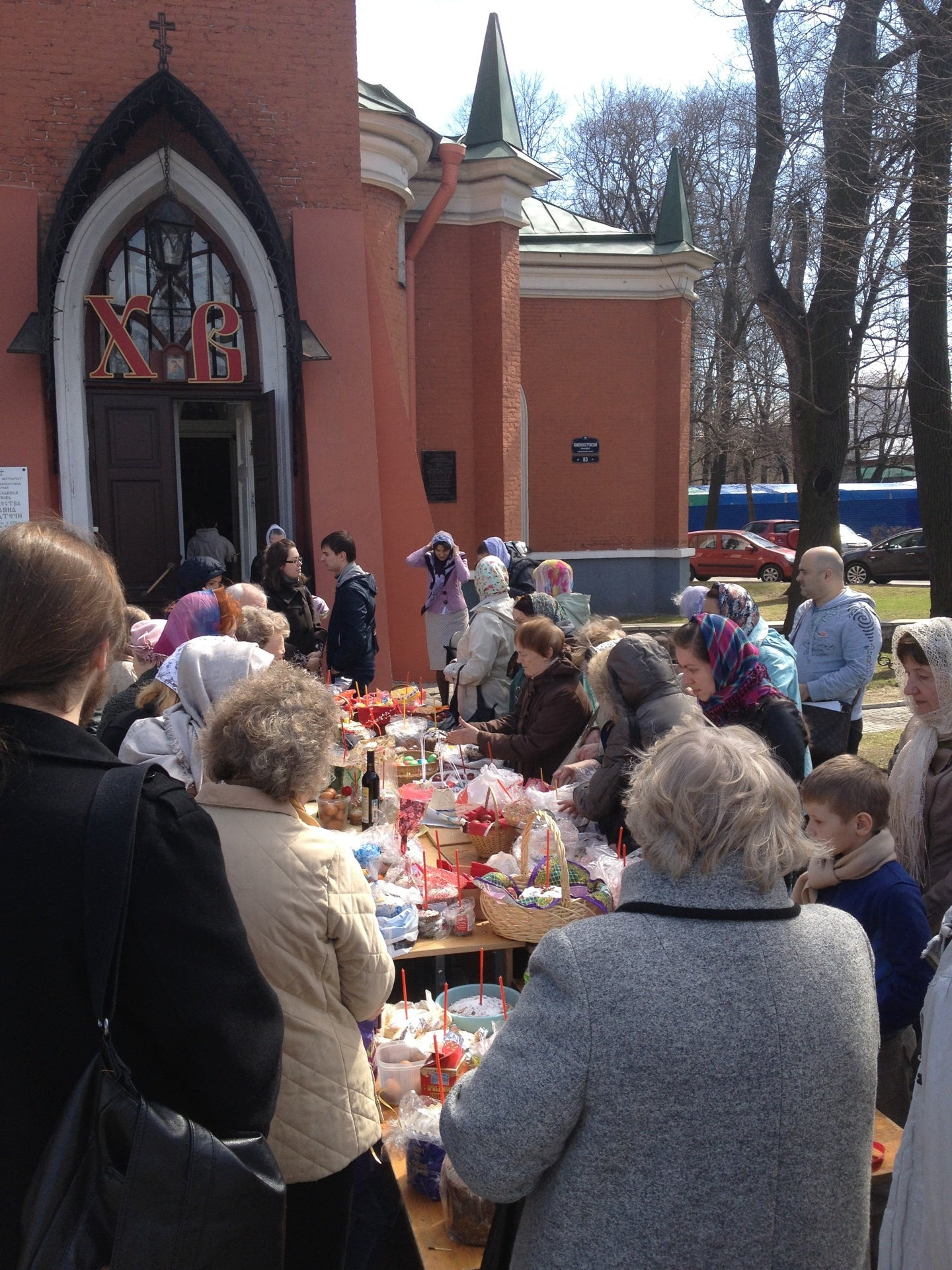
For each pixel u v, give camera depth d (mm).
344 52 9094
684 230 15344
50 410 8422
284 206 9070
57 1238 1174
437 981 3102
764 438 25734
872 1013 1476
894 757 3113
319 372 9156
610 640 4945
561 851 2980
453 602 8805
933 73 9148
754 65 11445
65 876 1235
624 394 15594
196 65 8734
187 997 1280
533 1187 1405
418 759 4695
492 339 12914
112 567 1438
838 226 10039
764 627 4375
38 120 8289
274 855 1964
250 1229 1309
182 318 8953
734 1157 1333
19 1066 1232
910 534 24922
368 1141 2025
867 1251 1466
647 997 1347
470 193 12781
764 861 1422
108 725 3318
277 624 3785
